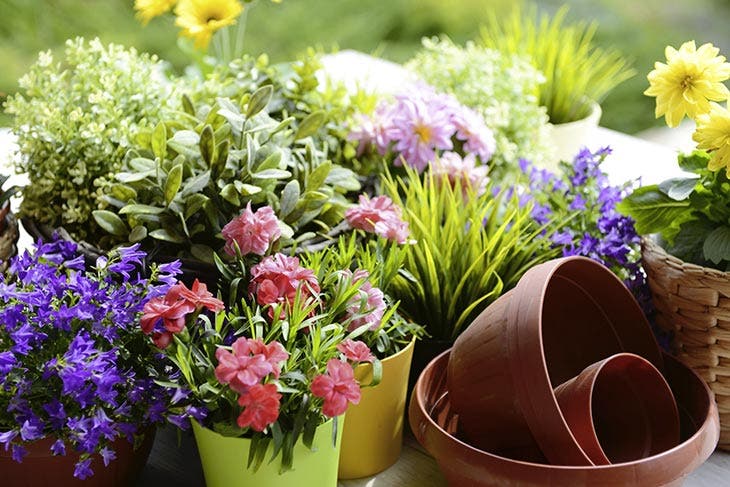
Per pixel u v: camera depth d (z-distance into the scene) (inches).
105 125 56.3
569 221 58.2
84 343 40.8
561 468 39.9
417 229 55.7
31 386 41.2
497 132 71.1
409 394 55.9
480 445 47.1
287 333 43.2
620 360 45.0
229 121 51.8
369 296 46.9
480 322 44.8
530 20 96.7
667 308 51.1
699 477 51.2
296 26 165.6
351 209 52.5
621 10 187.0
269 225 48.1
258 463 41.9
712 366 50.3
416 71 80.9
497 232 53.2
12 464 43.8
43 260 47.6
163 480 50.6
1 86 126.6
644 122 157.2
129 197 51.7
